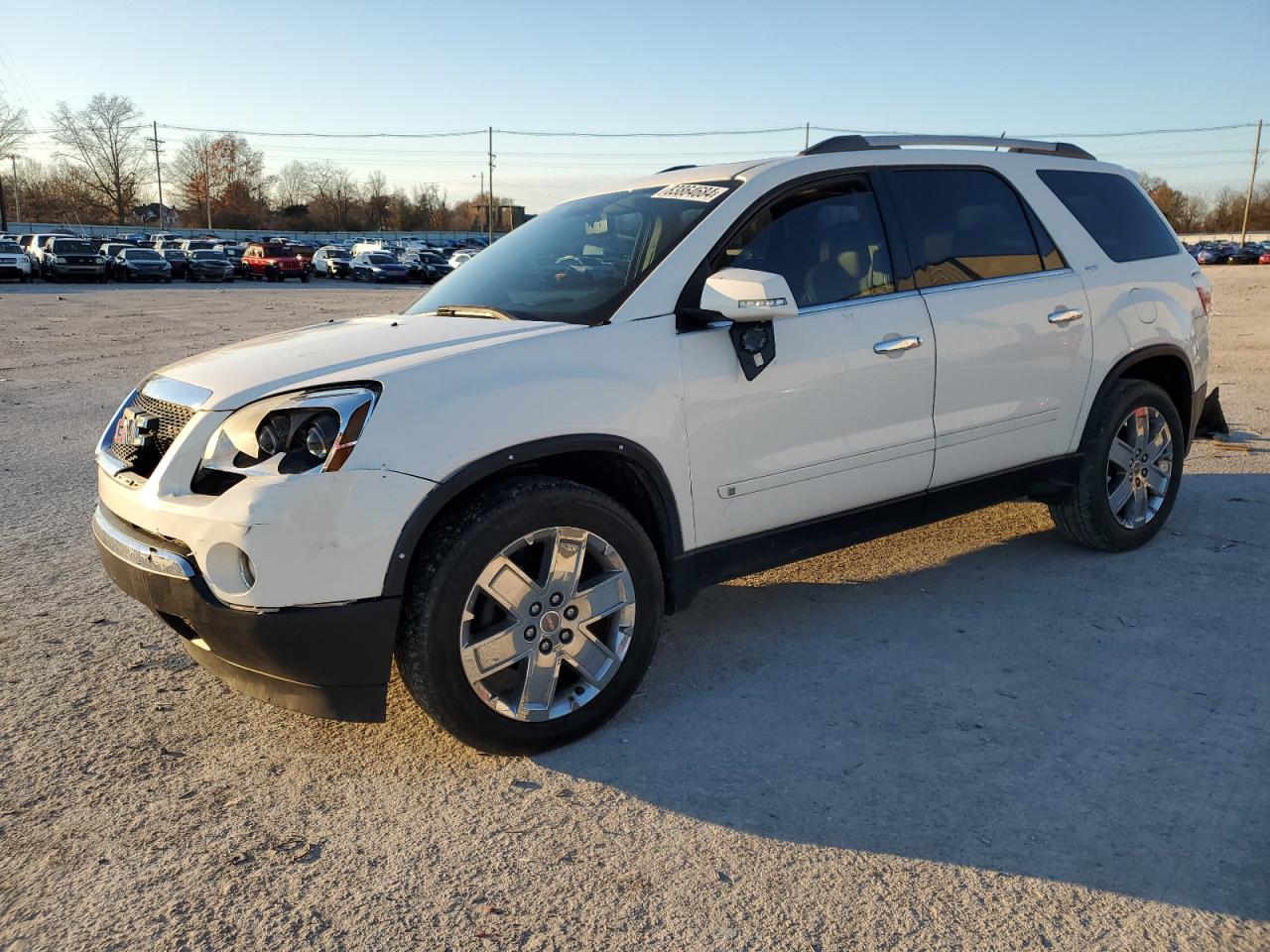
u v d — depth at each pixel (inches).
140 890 95.6
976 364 156.4
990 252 163.6
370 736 125.9
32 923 91.0
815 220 145.4
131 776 116.2
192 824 106.4
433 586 109.3
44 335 687.7
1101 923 88.5
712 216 136.9
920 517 158.2
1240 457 265.4
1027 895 92.5
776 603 168.1
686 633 156.6
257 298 1202.0
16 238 1747.0
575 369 120.0
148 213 4281.5
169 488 111.3
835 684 137.1
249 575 106.4
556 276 141.8
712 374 129.8
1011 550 192.1
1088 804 106.8
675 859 99.3
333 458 105.1
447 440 109.8
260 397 111.2
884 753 118.6
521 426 114.1
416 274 1723.7
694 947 86.6
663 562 133.7
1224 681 135.1
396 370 111.7
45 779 115.5
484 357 116.4
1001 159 171.8
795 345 136.5
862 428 144.7
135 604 171.8
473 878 96.9
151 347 607.8
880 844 100.9
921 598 168.4
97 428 337.1
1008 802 107.6
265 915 91.6
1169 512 192.4
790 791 110.9
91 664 147.0
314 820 107.3
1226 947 85.3
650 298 128.9
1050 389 167.8
